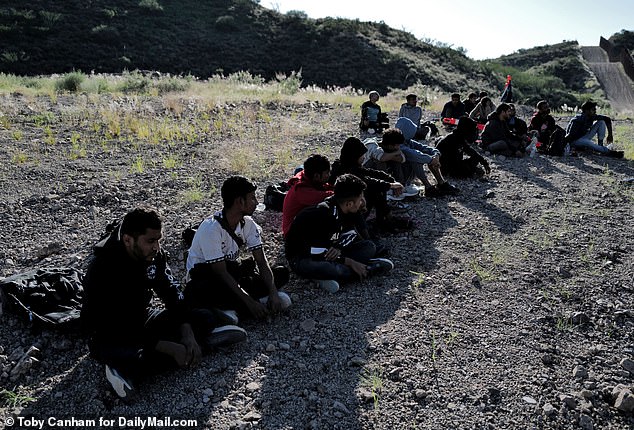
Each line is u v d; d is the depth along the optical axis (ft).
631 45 233.14
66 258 16.57
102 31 120.88
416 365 11.58
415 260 16.69
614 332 13.16
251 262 13.87
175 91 61.16
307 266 14.53
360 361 11.59
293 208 15.79
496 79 151.33
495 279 15.57
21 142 30.40
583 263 16.65
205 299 12.73
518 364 11.78
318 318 13.43
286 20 152.25
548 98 143.54
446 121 38.45
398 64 131.34
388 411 10.21
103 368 11.38
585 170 27.58
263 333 12.80
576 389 11.08
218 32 139.85
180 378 11.09
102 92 57.26
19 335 12.46
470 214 20.71
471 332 12.91
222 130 35.60
